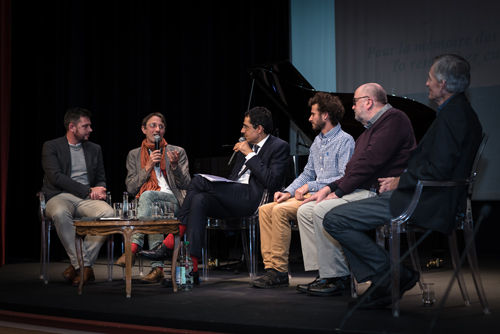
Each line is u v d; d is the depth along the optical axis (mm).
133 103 5328
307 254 2650
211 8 5770
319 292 2486
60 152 3369
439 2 5391
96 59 5094
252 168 2982
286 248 2822
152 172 3404
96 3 5098
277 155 3090
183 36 5594
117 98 5270
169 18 5605
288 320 1935
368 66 5820
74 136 3420
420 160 2088
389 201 2109
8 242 4742
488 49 5125
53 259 4652
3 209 4121
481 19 5164
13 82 4762
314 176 3012
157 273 3023
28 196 4734
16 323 2314
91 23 5059
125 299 2439
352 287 2445
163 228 2615
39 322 2248
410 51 5562
